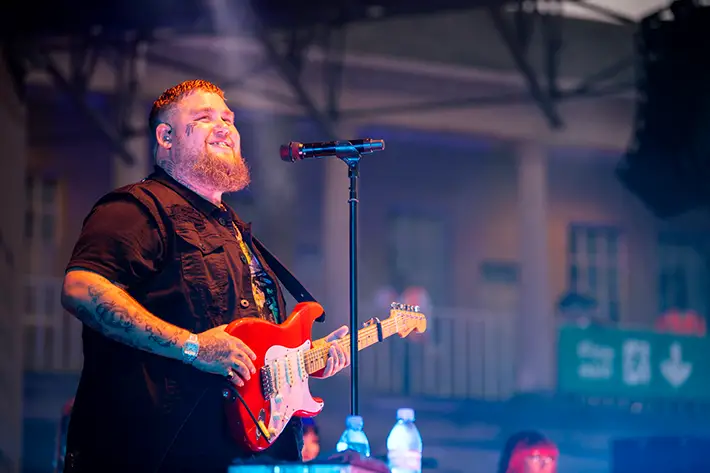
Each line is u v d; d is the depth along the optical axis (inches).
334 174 517.0
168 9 317.4
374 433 423.8
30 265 535.2
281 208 518.6
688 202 417.7
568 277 633.0
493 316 554.3
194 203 138.6
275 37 479.2
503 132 539.8
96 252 125.3
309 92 497.7
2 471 336.8
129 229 128.3
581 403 448.5
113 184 463.2
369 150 153.3
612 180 644.7
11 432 341.1
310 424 209.8
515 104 540.7
